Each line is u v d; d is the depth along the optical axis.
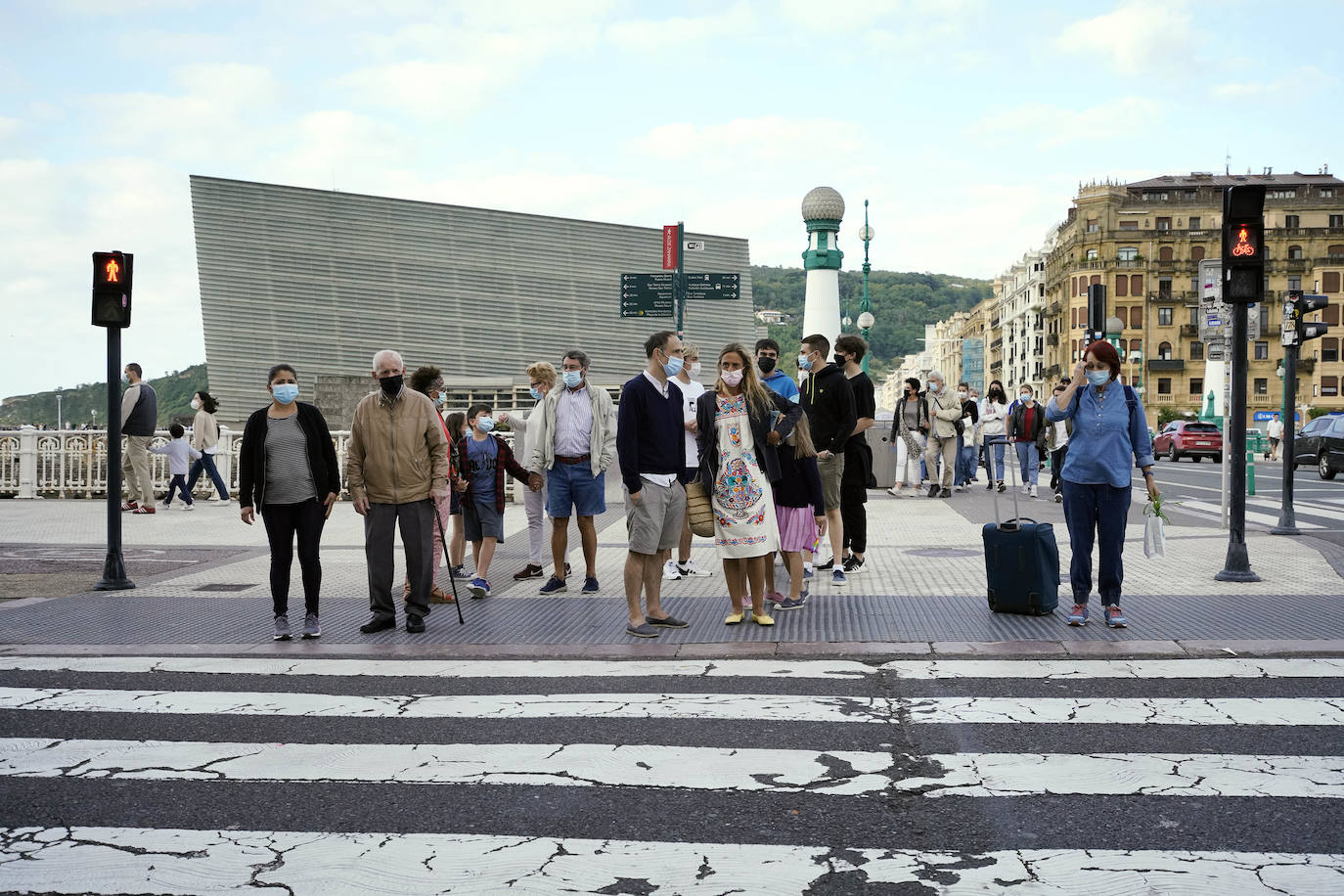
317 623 7.88
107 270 10.05
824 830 4.17
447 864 3.91
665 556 8.10
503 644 7.57
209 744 5.38
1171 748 5.09
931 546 12.29
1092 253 104.19
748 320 59.22
